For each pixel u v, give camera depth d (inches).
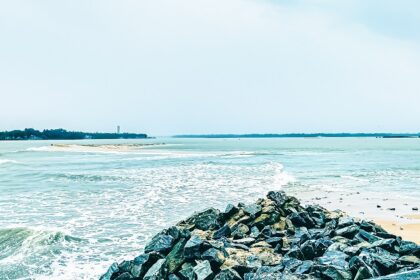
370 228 508.4
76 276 458.9
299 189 1184.8
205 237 531.5
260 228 557.3
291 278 340.2
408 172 1784.0
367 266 340.5
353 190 1164.5
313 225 582.9
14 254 542.6
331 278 342.0
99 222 737.0
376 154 3710.6
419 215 773.9
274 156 3314.5
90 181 1432.1
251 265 392.5
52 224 720.3
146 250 438.6
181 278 389.7
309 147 6092.5
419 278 293.1
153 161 2630.4
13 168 2097.7
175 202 954.7
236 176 1563.7
